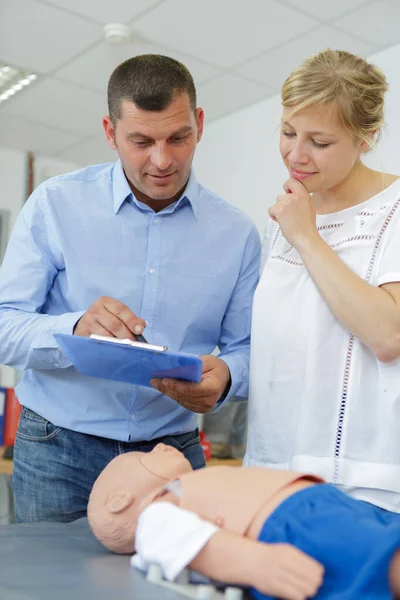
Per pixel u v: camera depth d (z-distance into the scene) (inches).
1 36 121.2
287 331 49.5
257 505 38.6
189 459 60.8
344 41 123.0
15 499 57.7
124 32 117.8
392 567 32.7
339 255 48.3
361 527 34.1
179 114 51.4
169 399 57.5
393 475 43.7
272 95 146.5
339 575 33.8
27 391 57.8
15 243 57.7
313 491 38.7
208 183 163.6
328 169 46.3
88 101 149.9
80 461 55.6
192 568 37.9
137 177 54.2
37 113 157.3
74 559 41.5
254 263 62.7
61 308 59.1
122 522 43.1
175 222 59.5
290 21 115.5
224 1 108.8
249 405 52.7
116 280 57.8
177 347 59.2
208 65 132.8
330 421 46.3
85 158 189.8
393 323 42.8
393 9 110.7
